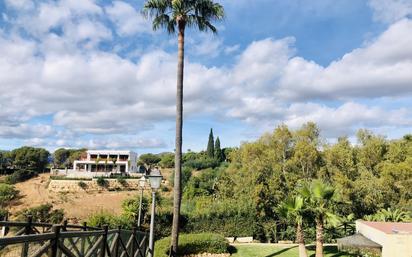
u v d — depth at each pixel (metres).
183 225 29.16
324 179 39.41
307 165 41.38
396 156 42.22
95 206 54.47
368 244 18.86
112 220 25.34
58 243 5.68
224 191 41.62
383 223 21.75
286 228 30.58
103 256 8.01
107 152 85.75
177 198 19.34
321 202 19.48
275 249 24.38
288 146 43.69
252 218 29.80
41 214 44.16
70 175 67.94
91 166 83.12
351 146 45.16
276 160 42.34
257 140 43.97
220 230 29.39
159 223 28.27
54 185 61.78
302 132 42.75
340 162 40.38
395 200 36.94
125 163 83.12
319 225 19.50
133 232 12.05
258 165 39.94
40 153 83.44
